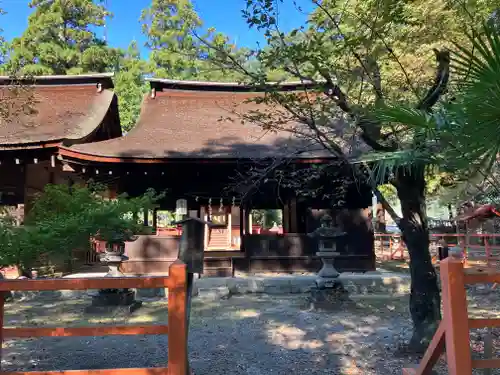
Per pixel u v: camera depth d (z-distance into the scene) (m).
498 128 2.60
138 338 5.68
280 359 4.74
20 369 4.45
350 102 4.79
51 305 8.00
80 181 12.02
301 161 8.41
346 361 4.64
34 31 19.95
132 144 10.04
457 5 4.73
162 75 18.31
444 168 3.35
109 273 7.79
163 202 10.50
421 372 3.11
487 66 2.51
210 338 5.63
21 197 10.90
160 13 18.92
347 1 4.73
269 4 3.87
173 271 2.88
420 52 5.75
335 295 7.61
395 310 7.41
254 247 10.58
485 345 3.81
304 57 3.95
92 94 13.60
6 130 10.05
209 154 9.35
